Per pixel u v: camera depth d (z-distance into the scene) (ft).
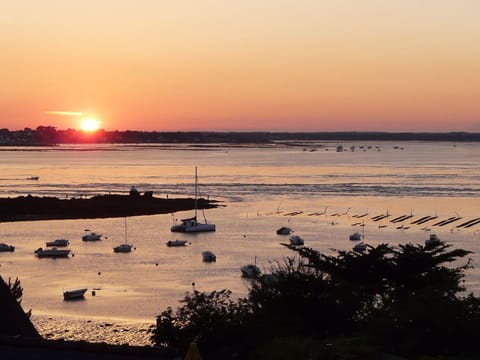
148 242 472.03
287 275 143.43
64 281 344.08
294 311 137.80
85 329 240.53
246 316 136.36
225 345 133.80
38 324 249.34
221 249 442.09
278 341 123.65
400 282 147.02
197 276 355.56
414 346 120.06
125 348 76.59
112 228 541.34
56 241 454.81
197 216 606.96
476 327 119.85
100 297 306.35
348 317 138.72
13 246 438.40
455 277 152.66
